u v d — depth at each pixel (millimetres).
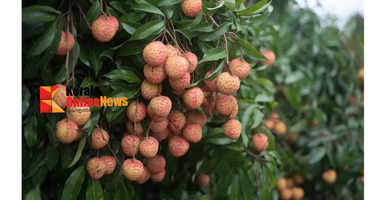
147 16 819
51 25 750
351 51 1606
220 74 785
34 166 798
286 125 1587
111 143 838
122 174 844
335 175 1520
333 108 1604
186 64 746
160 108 762
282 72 1581
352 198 1571
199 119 860
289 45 1601
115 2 801
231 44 832
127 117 824
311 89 1605
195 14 803
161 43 750
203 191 1081
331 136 1550
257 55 823
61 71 773
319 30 1621
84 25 785
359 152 1546
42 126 804
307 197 1667
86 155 829
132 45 793
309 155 1520
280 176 1445
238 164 955
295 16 1652
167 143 927
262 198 963
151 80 765
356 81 1601
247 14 842
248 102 974
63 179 847
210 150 977
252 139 967
